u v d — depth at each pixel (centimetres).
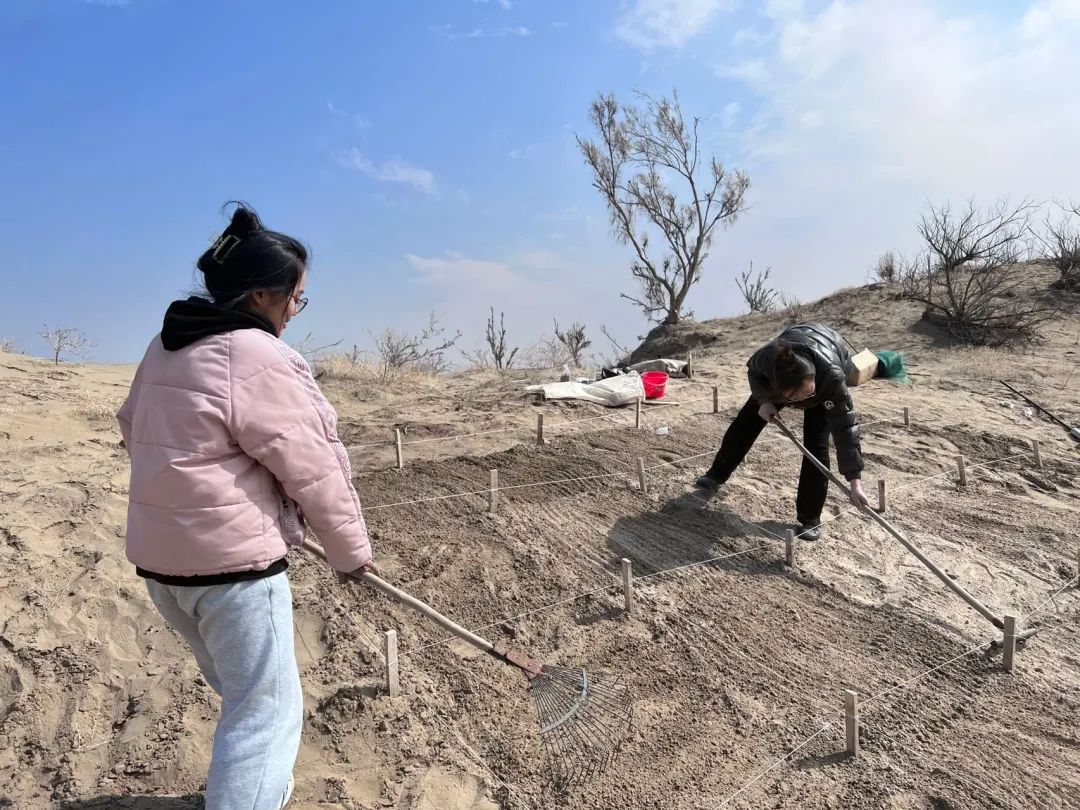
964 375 973
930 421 768
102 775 282
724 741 319
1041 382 925
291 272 225
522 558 456
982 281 1227
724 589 439
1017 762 314
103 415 675
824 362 448
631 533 500
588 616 404
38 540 426
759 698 348
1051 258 1409
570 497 550
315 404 228
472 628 385
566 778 294
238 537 210
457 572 436
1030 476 632
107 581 396
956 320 1176
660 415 776
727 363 1119
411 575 429
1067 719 342
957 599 441
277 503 224
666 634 391
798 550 488
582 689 293
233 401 206
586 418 756
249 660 217
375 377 1003
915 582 458
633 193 2261
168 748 292
